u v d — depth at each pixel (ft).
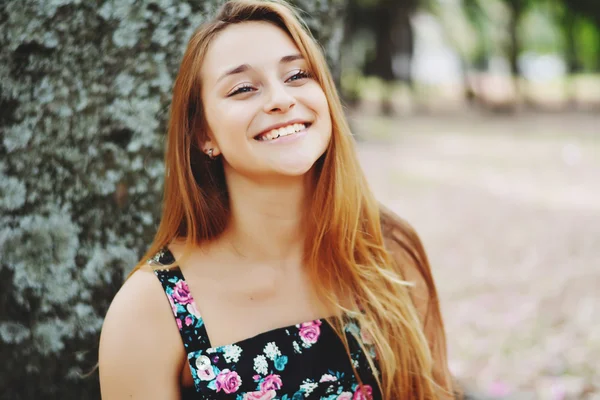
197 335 4.96
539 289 16.52
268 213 5.28
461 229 23.57
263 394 4.93
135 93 6.19
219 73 4.98
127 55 6.15
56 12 6.08
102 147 6.19
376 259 5.74
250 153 4.97
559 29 94.89
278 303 5.26
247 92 4.97
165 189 5.49
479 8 88.07
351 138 5.50
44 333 6.23
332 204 5.38
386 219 6.22
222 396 4.87
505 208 26.81
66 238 6.23
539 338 13.48
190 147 5.35
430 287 6.18
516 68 87.15
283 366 5.00
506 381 11.60
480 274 18.19
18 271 6.22
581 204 27.14
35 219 6.21
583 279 16.92
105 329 4.96
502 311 15.19
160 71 6.20
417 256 6.19
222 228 5.38
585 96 91.56
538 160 40.09
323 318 5.24
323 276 5.38
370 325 5.33
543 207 26.76
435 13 88.69
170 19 6.17
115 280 6.27
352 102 79.25
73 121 6.15
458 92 104.12
